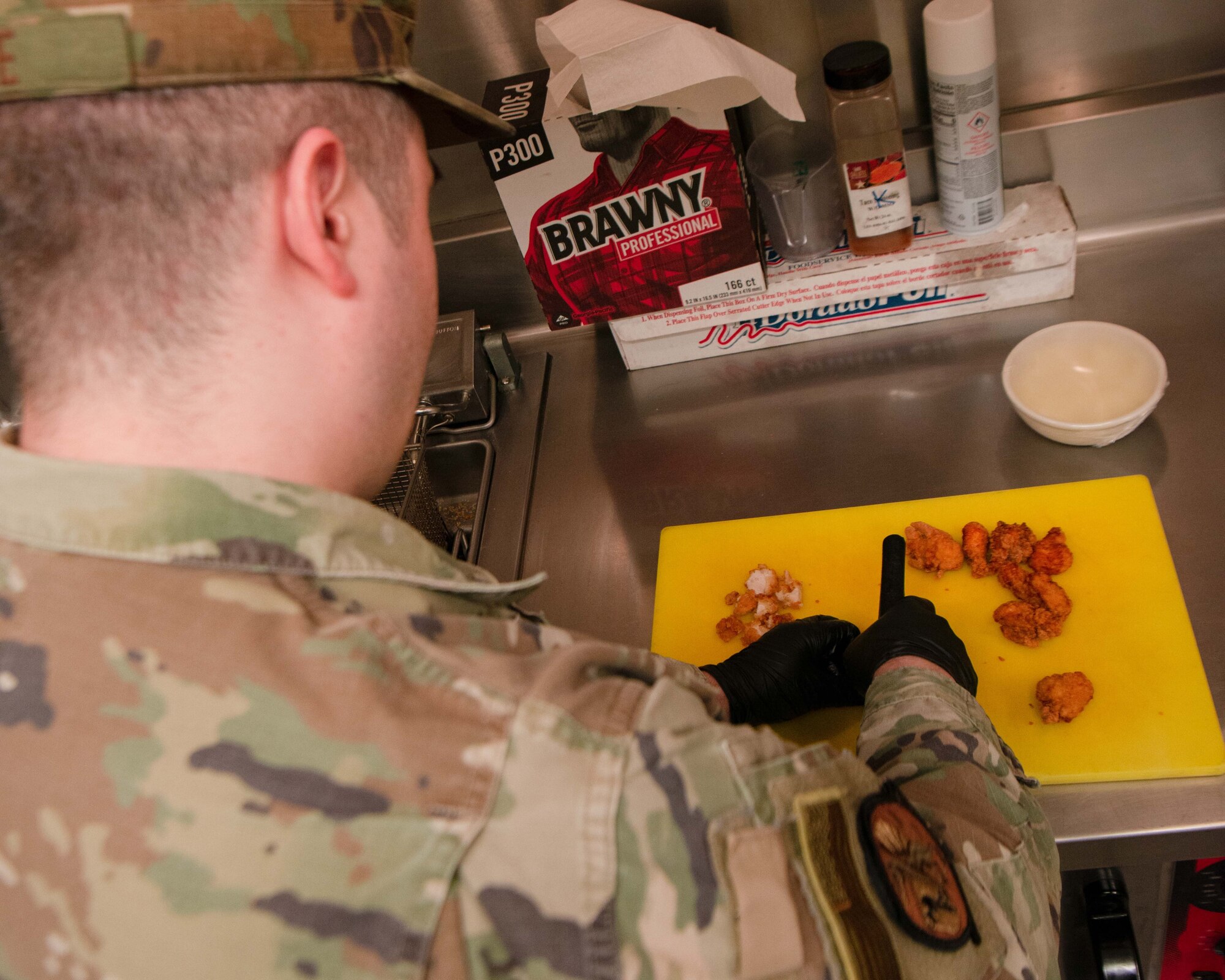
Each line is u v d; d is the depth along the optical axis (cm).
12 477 45
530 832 43
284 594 45
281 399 47
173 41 42
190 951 40
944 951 51
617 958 43
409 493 109
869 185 112
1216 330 115
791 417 124
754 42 118
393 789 42
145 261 43
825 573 108
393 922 42
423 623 48
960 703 77
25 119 41
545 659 48
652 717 46
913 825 55
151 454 45
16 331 45
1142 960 114
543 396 137
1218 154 120
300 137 46
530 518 124
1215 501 102
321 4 46
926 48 104
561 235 116
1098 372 111
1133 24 115
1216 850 85
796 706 95
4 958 44
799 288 122
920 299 123
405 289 53
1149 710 89
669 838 44
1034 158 122
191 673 42
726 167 108
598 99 95
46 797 42
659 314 126
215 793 41
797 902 45
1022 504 106
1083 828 85
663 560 114
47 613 43
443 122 61
